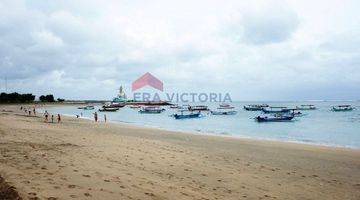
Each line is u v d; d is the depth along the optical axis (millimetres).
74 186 10172
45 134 27922
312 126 63188
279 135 45750
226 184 13703
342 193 13656
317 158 22828
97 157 16734
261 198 12078
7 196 8117
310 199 12531
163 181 12922
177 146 25984
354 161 21797
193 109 133375
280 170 17812
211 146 27812
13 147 17828
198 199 10852
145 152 20406
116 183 11352
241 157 22000
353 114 110688
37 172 11531
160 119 87312
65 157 15656
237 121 78000
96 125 50156
